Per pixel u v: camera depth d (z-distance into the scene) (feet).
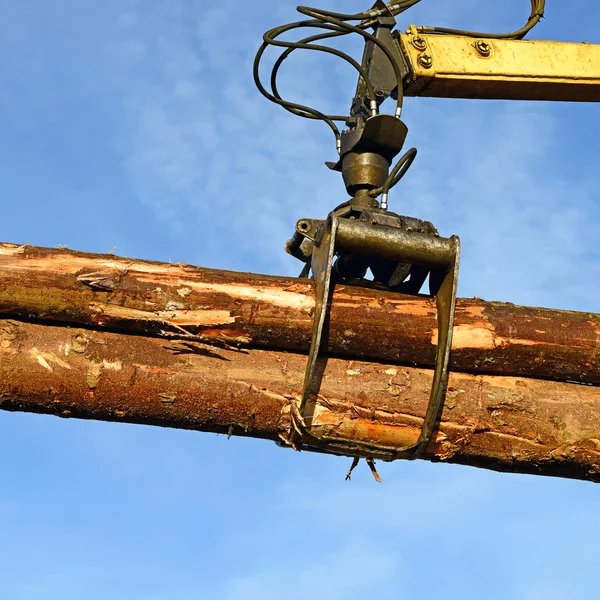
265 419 11.59
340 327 11.90
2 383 11.14
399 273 12.67
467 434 12.02
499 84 16.02
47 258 11.61
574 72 16.28
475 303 12.59
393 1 15.92
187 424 11.67
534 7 16.78
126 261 11.85
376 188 13.75
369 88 14.26
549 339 12.37
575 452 12.15
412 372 12.10
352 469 12.35
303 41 14.99
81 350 11.37
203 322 11.67
